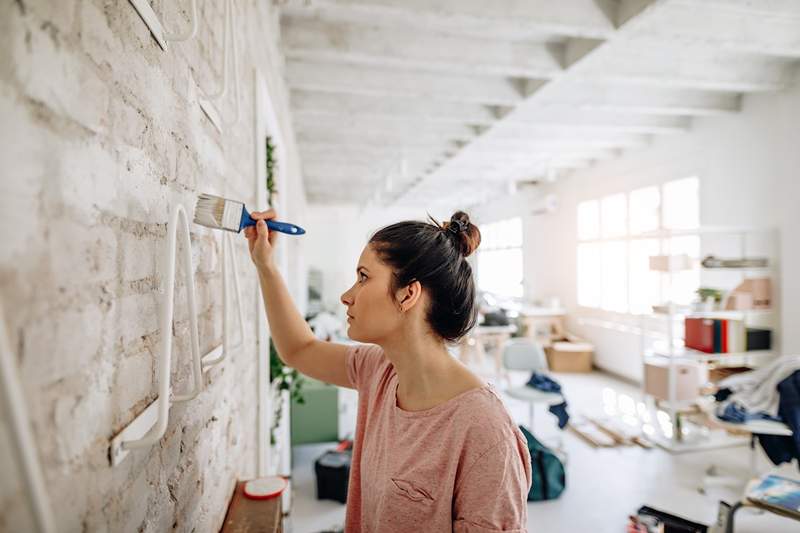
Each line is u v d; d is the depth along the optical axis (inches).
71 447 17.6
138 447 22.0
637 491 125.6
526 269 331.3
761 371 126.0
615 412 188.1
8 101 14.4
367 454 37.1
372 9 95.2
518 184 340.8
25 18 15.3
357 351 45.3
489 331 238.4
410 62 120.9
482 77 147.3
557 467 123.3
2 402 11.8
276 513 45.1
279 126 110.5
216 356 43.8
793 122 149.4
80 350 18.6
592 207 259.1
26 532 14.2
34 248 15.6
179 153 32.7
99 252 20.4
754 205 163.0
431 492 31.3
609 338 245.6
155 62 27.8
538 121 174.2
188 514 33.7
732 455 147.9
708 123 182.1
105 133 21.0
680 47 131.1
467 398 32.1
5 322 14.0
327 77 137.0
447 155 229.5
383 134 198.5
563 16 101.0
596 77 132.1
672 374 150.8
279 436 108.6
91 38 19.8
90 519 19.1
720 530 85.8
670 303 155.1
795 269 149.7
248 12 63.6
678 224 199.5
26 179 15.2
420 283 33.6
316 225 422.6
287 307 44.8
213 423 41.9
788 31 115.4
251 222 40.8
